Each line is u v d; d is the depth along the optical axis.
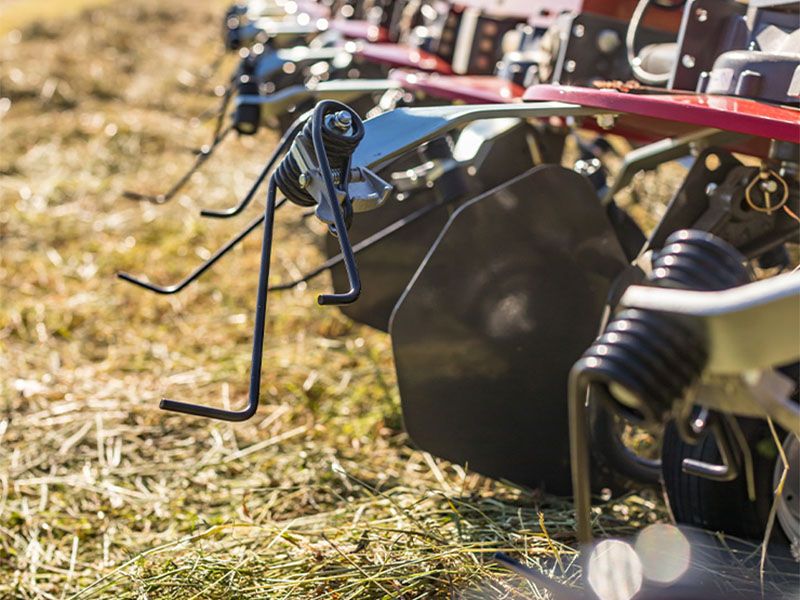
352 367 4.09
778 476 2.32
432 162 3.14
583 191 2.59
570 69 3.14
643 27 3.19
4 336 4.52
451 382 2.65
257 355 1.71
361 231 3.53
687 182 2.49
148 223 6.21
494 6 4.06
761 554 2.34
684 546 2.41
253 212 6.44
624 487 2.77
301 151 1.87
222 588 2.30
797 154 2.26
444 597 2.20
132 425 3.59
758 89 2.23
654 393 1.22
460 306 2.60
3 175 7.39
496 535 2.53
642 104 2.11
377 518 2.75
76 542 2.79
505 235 2.58
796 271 1.57
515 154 3.26
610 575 2.23
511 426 2.71
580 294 2.64
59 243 5.89
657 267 1.38
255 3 5.87
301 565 2.37
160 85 10.55
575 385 1.27
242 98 3.59
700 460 2.38
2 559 2.75
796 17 2.46
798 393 2.08
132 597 2.36
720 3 2.63
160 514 2.95
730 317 1.20
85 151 7.96
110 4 15.30
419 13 4.65
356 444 3.38
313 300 4.87
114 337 4.53
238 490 3.08
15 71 10.41
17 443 3.46
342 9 5.32
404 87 3.35
